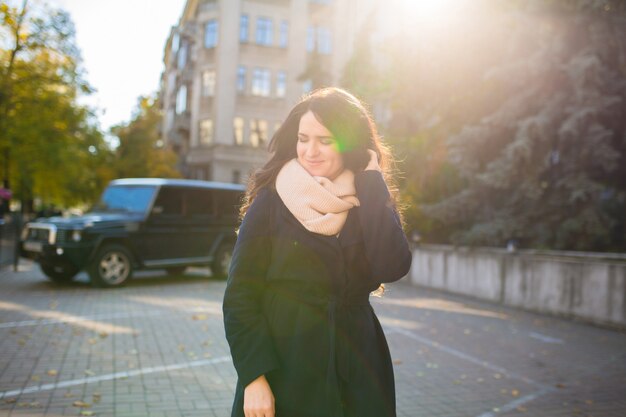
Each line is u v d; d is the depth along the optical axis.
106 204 12.29
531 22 12.96
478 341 7.45
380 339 1.93
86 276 13.16
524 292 11.20
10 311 8.18
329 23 40.50
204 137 39.34
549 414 4.51
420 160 16.02
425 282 14.77
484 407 4.63
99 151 23.42
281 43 39.75
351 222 1.83
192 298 10.17
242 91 39.03
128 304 9.23
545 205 12.38
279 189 1.84
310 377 1.72
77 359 5.58
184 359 5.74
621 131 12.15
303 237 1.78
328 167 1.88
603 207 11.70
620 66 12.02
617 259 9.22
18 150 18.44
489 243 12.98
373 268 1.80
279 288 1.80
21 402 4.22
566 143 11.77
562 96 12.11
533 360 6.46
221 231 13.01
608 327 9.09
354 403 1.76
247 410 1.66
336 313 1.78
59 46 17.56
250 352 1.70
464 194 13.73
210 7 39.72
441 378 5.48
